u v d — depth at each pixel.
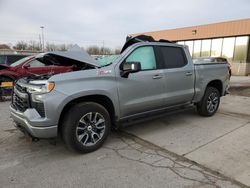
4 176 3.29
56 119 3.56
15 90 4.17
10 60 12.28
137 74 4.42
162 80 4.80
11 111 4.15
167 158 3.78
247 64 21.73
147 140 4.54
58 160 3.75
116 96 4.16
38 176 3.29
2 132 5.04
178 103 5.29
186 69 5.28
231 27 22.14
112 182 3.12
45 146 4.28
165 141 4.47
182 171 3.37
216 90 6.13
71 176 3.28
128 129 5.15
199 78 5.61
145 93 4.56
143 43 4.63
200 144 4.29
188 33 25.56
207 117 6.03
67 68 4.93
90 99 4.06
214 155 3.84
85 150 3.92
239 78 18.36
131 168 3.48
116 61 4.26
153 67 4.73
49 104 3.49
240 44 21.94
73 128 3.73
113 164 3.61
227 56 23.02
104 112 4.06
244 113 6.46
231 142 4.36
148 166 3.53
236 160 3.66
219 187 2.98
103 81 4.00
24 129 3.89
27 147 4.25
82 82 3.78
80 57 4.31
